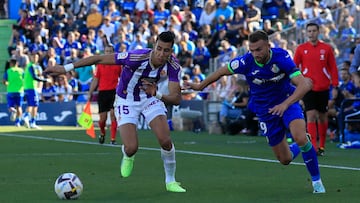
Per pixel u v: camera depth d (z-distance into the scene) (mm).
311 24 20953
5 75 38094
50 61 40719
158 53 12859
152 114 13500
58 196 12586
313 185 13281
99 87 25031
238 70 13469
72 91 40000
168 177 13633
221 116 32375
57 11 45500
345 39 32938
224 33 39469
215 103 34438
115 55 13297
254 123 31172
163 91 32594
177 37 39844
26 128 36188
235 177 15672
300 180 15016
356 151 22766
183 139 28922
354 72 20625
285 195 12906
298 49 21203
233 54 36031
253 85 13688
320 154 21016
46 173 16641
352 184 14352
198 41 39219
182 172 16734
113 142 25547
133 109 13664
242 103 31750
